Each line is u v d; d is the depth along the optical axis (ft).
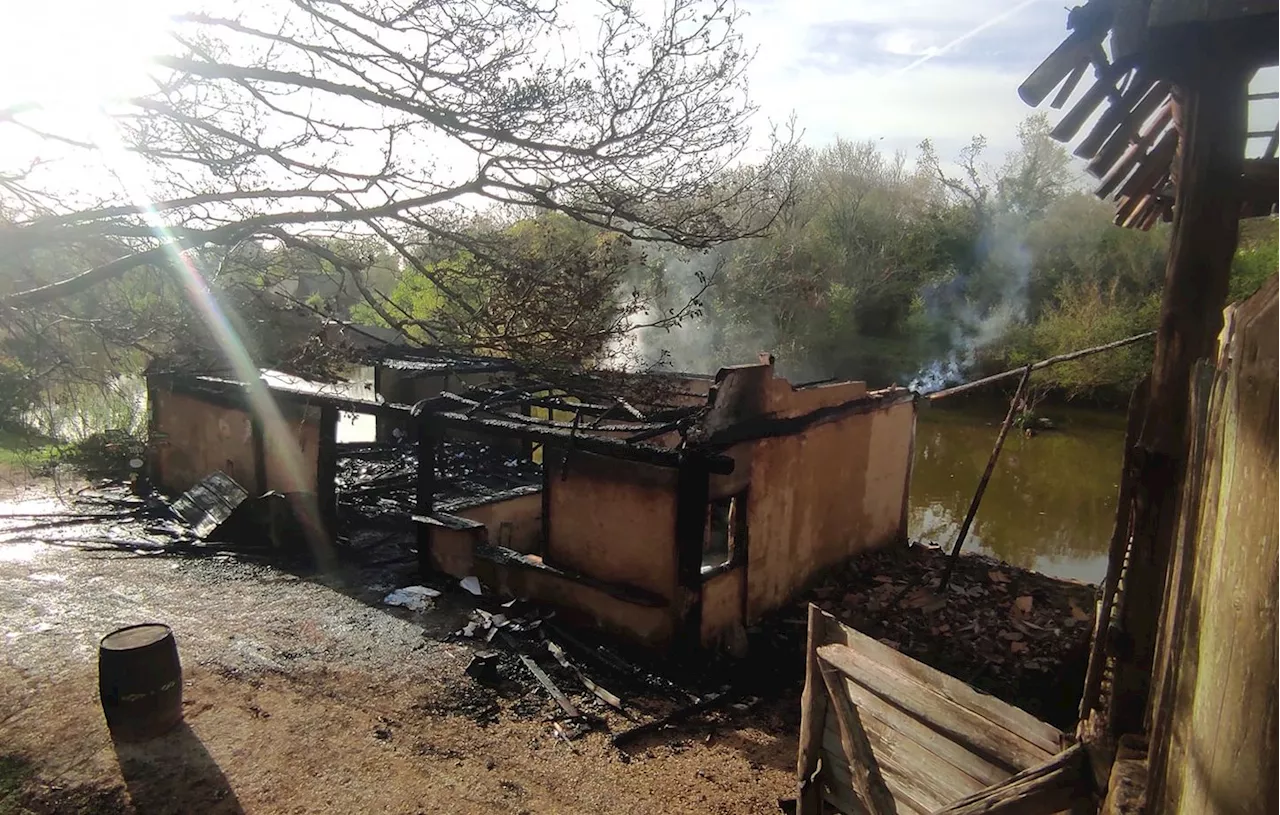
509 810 21.66
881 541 44.47
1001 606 37.24
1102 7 11.77
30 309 21.65
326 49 20.40
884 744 14.38
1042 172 107.34
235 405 46.06
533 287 24.67
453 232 25.22
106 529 44.24
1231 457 5.89
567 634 32.12
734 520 33.50
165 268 23.58
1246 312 6.03
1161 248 93.91
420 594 35.78
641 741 25.64
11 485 51.11
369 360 40.06
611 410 35.96
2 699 25.81
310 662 29.32
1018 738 12.23
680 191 24.95
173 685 24.36
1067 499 64.75
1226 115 12.21
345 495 48.88
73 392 37.14
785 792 23.27
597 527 32.91
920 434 84.33
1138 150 17.78
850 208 107.34
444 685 28.04
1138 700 13.20
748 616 34.01
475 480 53.52
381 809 21.39
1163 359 13.34
